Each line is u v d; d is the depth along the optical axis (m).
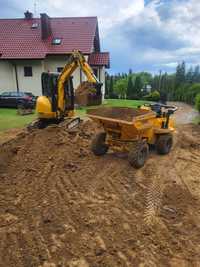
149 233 4.31
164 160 8.11
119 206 5.16
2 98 20.02
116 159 7.87
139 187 6.07
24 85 24.25
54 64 24.38
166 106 8.88
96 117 7.33
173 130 8.75
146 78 69.75
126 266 3.60
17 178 6.37
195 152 9.19
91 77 9.70
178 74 55.41
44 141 8.74
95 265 3.59
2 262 3.64
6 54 23.55
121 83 49.72
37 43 24.55
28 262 3.64
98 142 7.89
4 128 12.52
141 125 7.11
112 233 4.28
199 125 14.87
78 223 4.53
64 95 10.48
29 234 4.24
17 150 8.20
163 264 3.66
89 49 23.77
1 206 5.09
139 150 7.07
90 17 26.88
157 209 5.08
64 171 6.81
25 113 16.88
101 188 5.93
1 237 4.16
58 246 3.96
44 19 24.52
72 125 10.47
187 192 5.88
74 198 5.43
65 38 24.91
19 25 26.58
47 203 5.20
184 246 4.05
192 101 36.53
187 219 4.77
